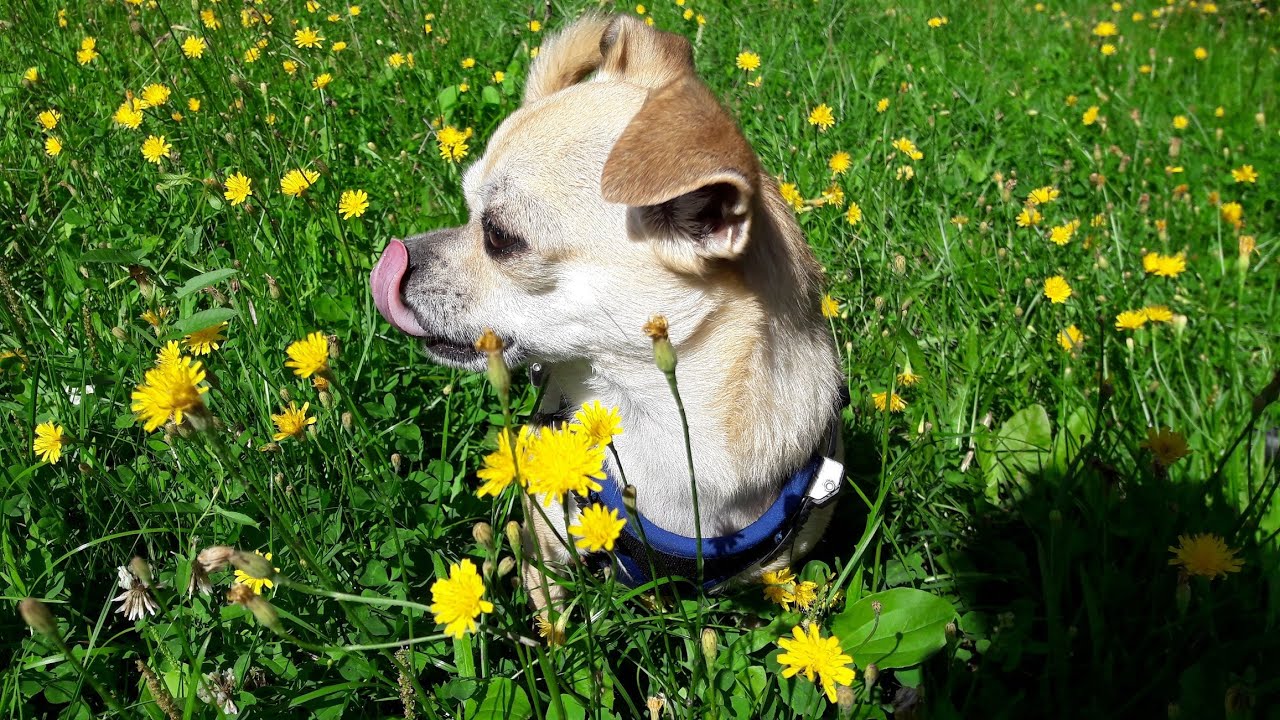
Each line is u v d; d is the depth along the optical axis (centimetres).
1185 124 116
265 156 81
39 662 41
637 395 52
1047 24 174
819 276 57
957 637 46
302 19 114
